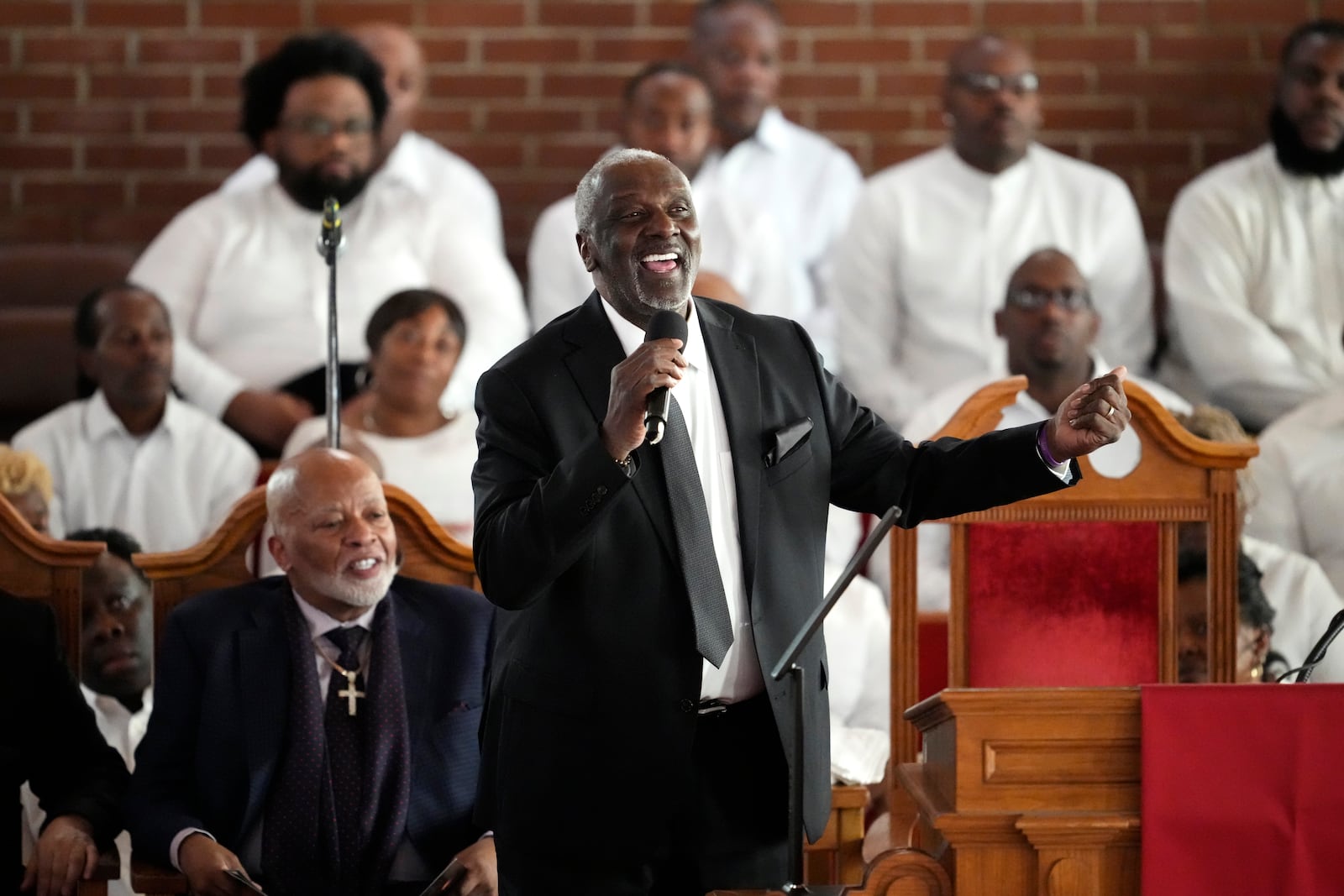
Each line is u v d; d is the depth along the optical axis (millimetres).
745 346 8664
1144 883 7883
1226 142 21828
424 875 10578
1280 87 19344
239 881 9883
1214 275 19188
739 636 8398
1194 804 7891
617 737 8156
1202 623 11859
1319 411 16047
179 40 21625
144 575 12477
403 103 20141
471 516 15664
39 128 21594
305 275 18219
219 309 18141
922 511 8664
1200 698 7918
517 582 7762
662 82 19094
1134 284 19500
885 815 11547
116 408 16375
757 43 20547
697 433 8484
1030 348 16438
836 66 21859
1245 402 18859
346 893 10422
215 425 16594
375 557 10648
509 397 8375
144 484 16266
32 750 11023
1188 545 11898
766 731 8461
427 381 15766
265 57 19516
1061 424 8172
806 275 20672
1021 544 11414
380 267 18266
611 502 7598
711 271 17594
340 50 18344
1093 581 11414
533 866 8289
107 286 16641
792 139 21000
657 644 8180
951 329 19312
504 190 21844
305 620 10805
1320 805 7867
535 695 8258
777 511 8438
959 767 8055
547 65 21844
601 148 21891
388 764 10609
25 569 11320
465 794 10711
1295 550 15883
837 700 13938
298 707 10570
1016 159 19516
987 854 8062
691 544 8203
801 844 7996
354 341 18047
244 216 18422
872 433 8828
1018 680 11359
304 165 18141
